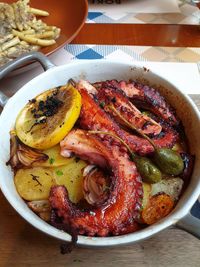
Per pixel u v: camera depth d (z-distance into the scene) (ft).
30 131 0.67
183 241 0.63
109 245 0.51
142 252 0.62
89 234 0.54
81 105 0.67
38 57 0.77
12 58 1.00
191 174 0.64
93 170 0.61
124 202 0.56
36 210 0.59
